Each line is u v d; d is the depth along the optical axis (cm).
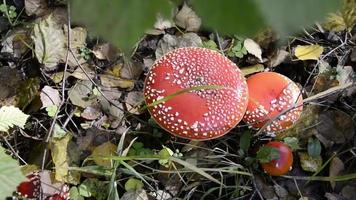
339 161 88
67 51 89
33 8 92
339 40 95
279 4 8
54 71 90
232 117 75
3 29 93
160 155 82
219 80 75
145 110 90
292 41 94
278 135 89
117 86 91
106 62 92
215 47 93
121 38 9
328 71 93
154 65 77
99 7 9
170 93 75
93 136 88
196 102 74
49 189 81
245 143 87
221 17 8
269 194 87
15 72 89
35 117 88
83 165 85
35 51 89
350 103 92
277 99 80
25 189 78
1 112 75
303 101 83
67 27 90
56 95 89
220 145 89
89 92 90
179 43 92
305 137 90
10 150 84
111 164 84
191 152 87
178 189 86
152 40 93
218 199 85
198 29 93
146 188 85
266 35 91
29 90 88
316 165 88
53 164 84
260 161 83
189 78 75
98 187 84
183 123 74
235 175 87
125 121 90
